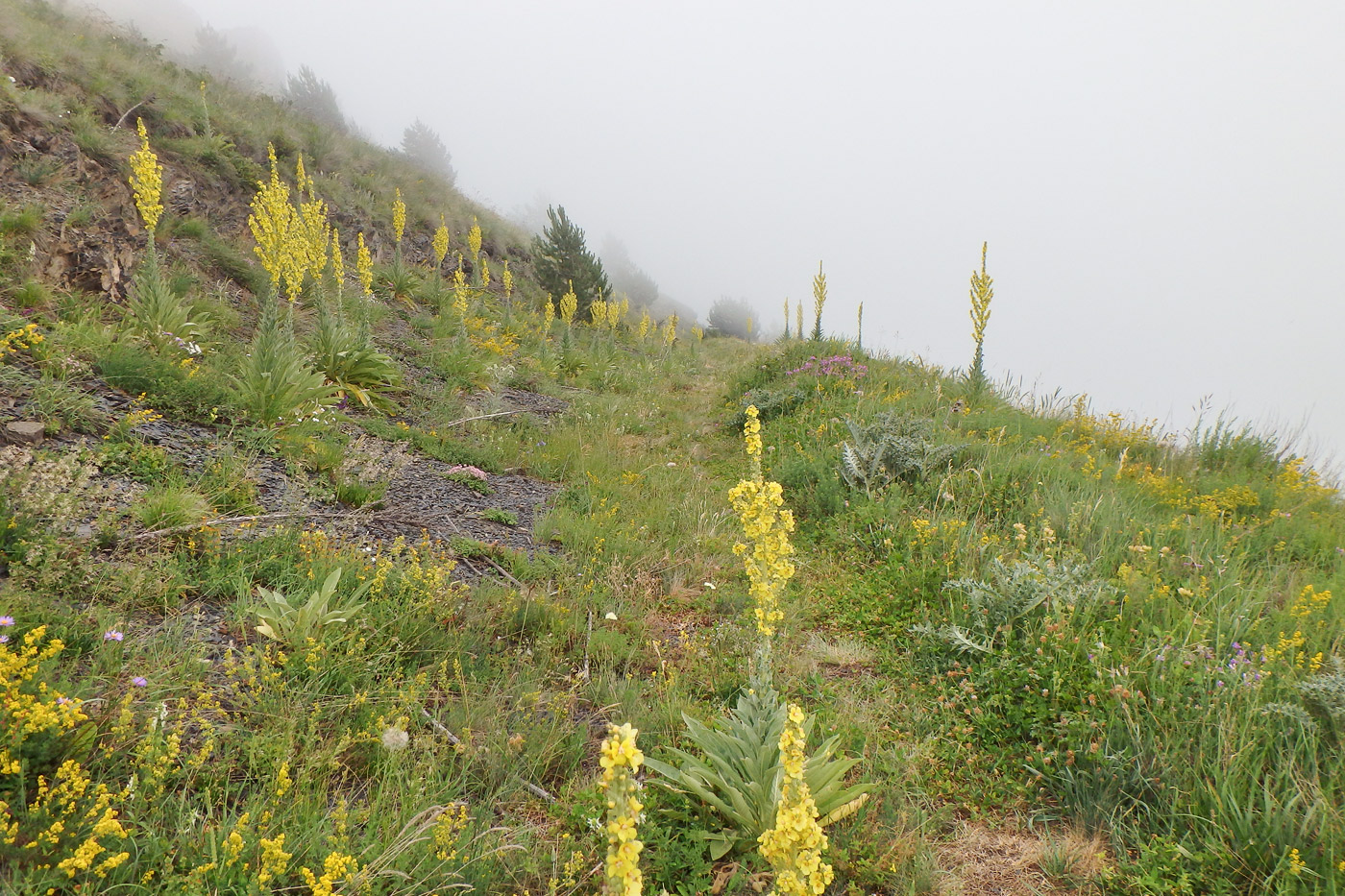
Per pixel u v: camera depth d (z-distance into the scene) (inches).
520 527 249.0
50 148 364.8
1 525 132.9
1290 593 181.2
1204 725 124.1
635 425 435.2
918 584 202.8
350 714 120.6
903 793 123.4
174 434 220.5
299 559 171.0
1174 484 277.3
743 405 444.5
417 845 93.0
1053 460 290.0
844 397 417.4
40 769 88.5
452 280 788.0
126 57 587.8
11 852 75.4
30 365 224.2
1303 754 117.7
